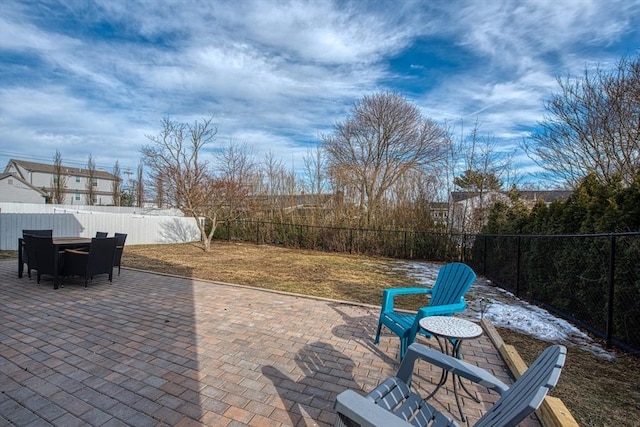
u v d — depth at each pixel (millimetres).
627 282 3598
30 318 3998
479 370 1754
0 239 9484
